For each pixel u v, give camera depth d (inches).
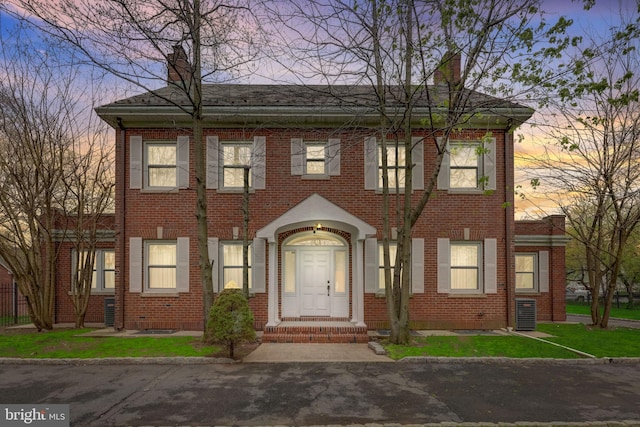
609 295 561.3
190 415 241.4
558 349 405.7
